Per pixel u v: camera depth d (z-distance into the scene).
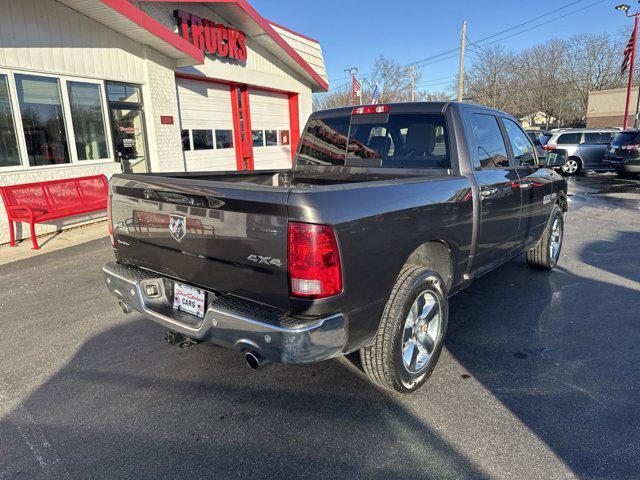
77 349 3.73
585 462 2.38
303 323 2.24
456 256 3.40
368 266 2.48
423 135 3.79
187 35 10.27
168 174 3.51
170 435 2.65
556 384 3.13
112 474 2.35
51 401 3.00
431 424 2.72
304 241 2.19
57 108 7.83
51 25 7.52
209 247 2.55
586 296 4.78
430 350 3.09
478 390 3.07
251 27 11.90
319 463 2.41
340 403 2.94
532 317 4.27
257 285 2.38
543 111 61.84
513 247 4.51
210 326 2.49
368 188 2.53
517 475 2.30
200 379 3.26
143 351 3.69
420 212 2.87
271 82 13.74
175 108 10.18
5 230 7.08
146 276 3.00
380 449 2.51
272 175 4.70
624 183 15.09
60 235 7.64
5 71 6.99
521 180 4.38
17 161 7.32
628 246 6.84
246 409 2.89
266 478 2.31
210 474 2.34
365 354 2.82
